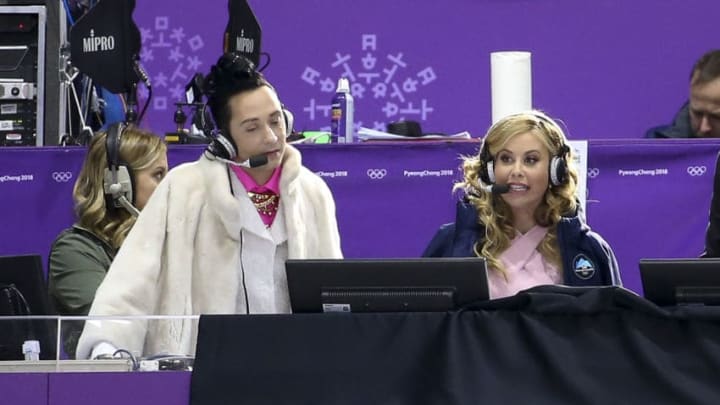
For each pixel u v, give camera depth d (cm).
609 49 2633
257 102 1568
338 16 2656
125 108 2255
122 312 1516
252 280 1570
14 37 2339
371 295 1203
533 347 1161
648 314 1153
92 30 2072
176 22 2680
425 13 2647
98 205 1762
